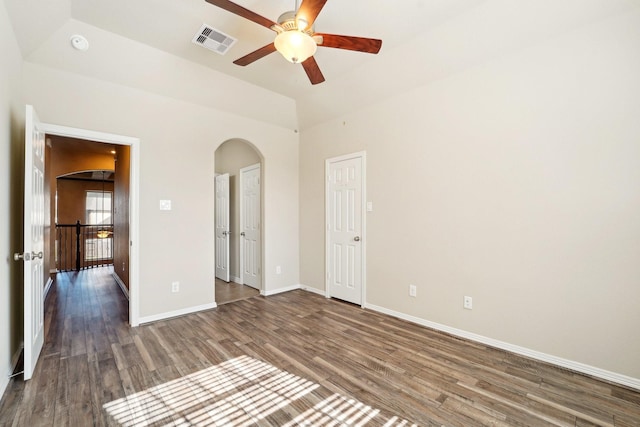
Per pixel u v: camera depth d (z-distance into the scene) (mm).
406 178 3234
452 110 2855
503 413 1732
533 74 2373
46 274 4586
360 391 1939
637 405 1806
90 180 8266
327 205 4156
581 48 2158
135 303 3070
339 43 2059
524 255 2434
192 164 3488
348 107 3770
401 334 2859
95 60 2701
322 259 4234
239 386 1995
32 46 2391
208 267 3609
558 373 2162
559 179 2264
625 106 2004
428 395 1898
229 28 2543
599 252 2105
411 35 2643
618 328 2037
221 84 3438
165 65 2994
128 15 2367
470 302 2742
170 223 3314
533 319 2389
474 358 2381
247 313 3463
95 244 8086
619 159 2027
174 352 2477
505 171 2529
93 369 2193
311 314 3432
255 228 4629
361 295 3703
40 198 2531
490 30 2404
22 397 1846
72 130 2715
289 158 4512
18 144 2365
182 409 1763
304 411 1747
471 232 2734
